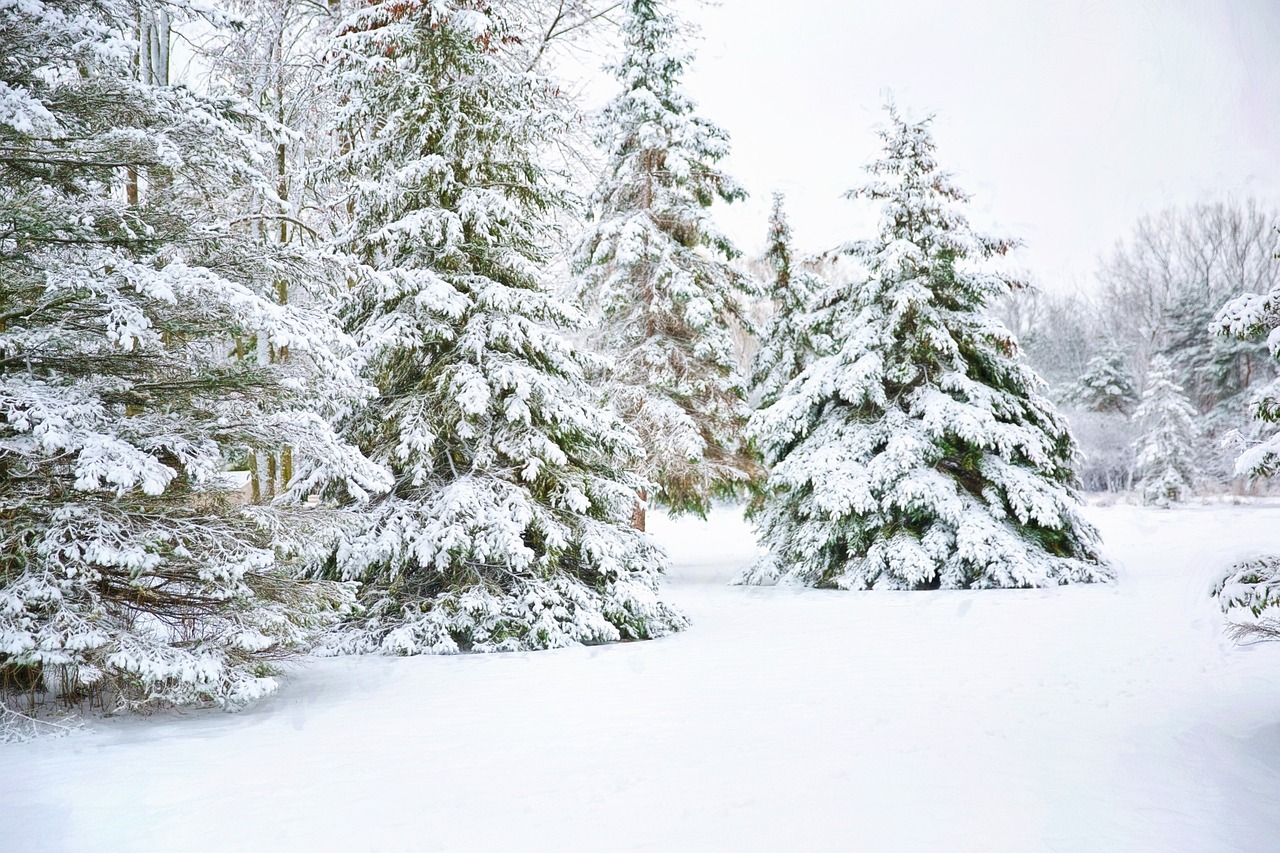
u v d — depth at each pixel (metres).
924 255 16.02
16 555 6.11
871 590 14.84
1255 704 5.86
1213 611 10.12
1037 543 14.83
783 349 20.92
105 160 6.68
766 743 5.28
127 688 6.53
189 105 6.88
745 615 12.15
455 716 6.31
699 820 4.00
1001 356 15.95
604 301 17.95
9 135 6.21
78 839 3.89
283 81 15.59
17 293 6.73
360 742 5.57
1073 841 3.62
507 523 9.70
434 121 10.81
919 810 4.04
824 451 15.74
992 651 8.33
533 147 11.91
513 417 10.05
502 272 11.15
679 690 7.02
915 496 14.73
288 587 7.23
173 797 4.45
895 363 16.14
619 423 11.63
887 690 6.73
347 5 14.62
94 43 6.09
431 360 10.94
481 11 11.25
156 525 6.46
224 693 6.29
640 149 18.56
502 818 4.09
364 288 10.40
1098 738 5.13
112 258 6.36
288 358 13.10
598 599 10.16
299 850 3.74
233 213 12.85
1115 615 10.33
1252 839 3.60
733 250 18.53
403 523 9.95
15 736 5.74
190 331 7.19
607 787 4.51
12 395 5.98
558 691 7.14
